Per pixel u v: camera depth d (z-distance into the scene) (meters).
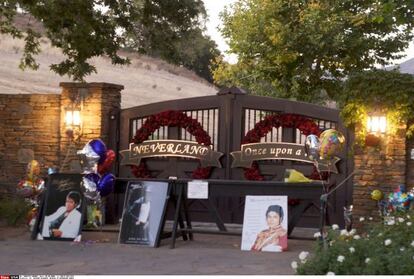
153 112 13.19
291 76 18.73
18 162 13.89
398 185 10.82
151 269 8.22
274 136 13.06
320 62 18.45
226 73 19.19
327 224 11.79
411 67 16.78
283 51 17.89
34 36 16.31
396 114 10.82
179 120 12.86
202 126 12.77
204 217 12.72
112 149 13.34
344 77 18.77
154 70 43.75
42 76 33.38
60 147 13.57
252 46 18.30
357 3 18.14
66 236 10.73
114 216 13.06
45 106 13.71
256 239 10.00
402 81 10.79
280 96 19.00
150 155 13.05
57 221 10.87
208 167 12.61
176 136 13.01
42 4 14.30
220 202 12.63
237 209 12.52
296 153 12.09
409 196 10.15
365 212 11.08
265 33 18.12
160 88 37.66
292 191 10.26
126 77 38.59
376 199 10.80
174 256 9.32
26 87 30.19
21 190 12.50
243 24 18.28
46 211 10.97
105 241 10.79
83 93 13.27
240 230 11.94
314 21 17.27
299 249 10.13
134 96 33.47
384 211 10.52
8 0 14.38
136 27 16.09
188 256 9.32
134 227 10.44
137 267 8.38
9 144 13.98
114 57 15.74
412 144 10.92
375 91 10.94
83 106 13.27
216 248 10.22
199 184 10.52
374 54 18.78
